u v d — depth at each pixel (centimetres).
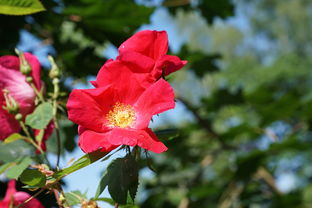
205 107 246
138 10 121
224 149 238
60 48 142
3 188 101
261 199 226
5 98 80
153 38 73
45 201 92
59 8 128
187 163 238
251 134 234
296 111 220
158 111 71
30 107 82
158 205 224
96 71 131
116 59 73
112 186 72
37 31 142
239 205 227
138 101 72
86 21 128
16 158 85
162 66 72
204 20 190
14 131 83
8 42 133
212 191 212
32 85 80
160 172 231
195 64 216
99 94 71
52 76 82
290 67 703
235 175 205
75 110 71
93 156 70
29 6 78
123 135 69
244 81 738
